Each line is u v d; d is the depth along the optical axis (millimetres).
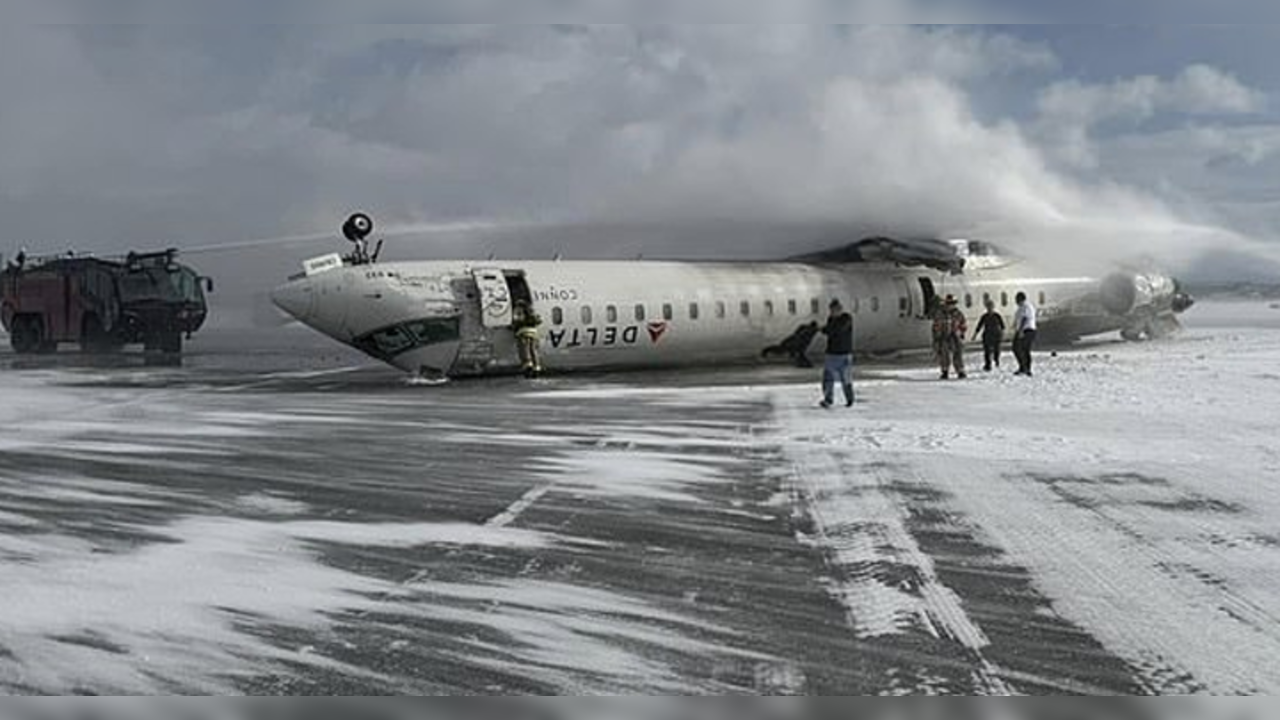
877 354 34344
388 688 6551
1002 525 10477
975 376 26391
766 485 12742
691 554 9617
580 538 10242
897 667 6820
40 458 15273
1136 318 39562
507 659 7008
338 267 27781
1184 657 6914
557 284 28938
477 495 12367
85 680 6676
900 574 8859
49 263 42094
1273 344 38125
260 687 6566
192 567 9242
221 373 31844
